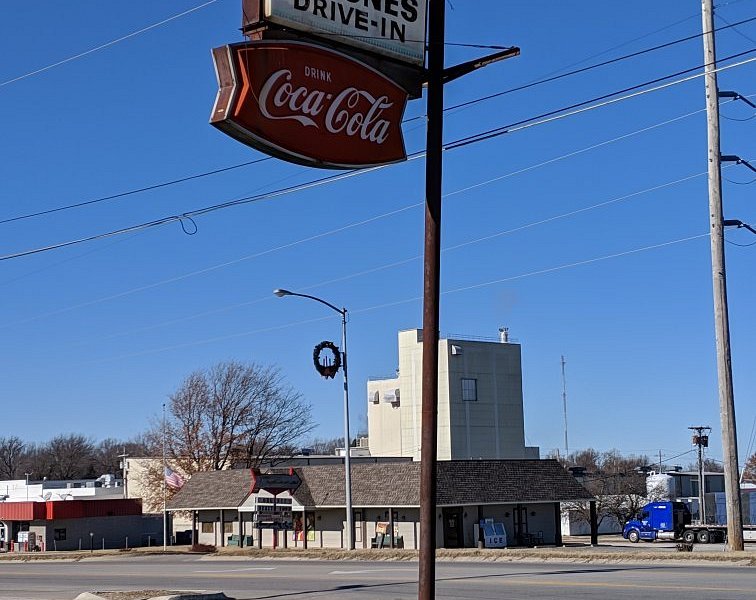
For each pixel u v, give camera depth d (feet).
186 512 232.53
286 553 148.05
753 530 235.40
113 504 260.42
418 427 309.42
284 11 40.55
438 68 43.06
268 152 40.63
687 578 79.15
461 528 182.29
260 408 296.10
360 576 99.30
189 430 267.39
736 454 102.58
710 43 104.22
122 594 80.23
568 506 304.30
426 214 42.16
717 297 102.99
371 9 43.24
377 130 43.34
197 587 93.15
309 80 41.37
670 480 326.24
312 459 286.87
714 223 103.45
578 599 66.59
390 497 182.39
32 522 251.39
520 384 320.29
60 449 535.19
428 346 41.50
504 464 192.85
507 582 82.58
